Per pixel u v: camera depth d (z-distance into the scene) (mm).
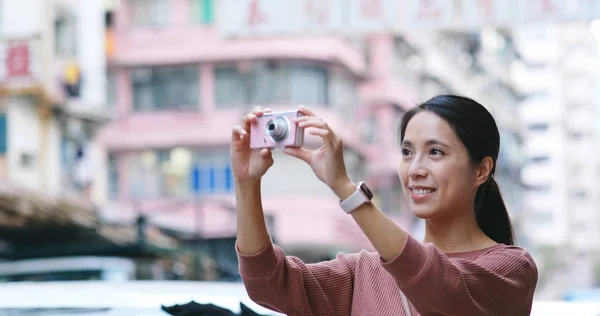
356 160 29328
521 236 45844
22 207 15633
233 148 2496
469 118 2479
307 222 27016
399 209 30469
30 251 16750
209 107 27172
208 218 25422
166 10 27391
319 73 27250
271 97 26938
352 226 29016
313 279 2588
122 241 16250
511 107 47469
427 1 7953
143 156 27359
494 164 2568
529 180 68312
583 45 72562
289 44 26797
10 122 18938
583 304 2982
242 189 2508
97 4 20641
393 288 2527
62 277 9172
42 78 18219
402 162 2547
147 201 26984
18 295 3043
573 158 72000
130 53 27344
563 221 67500
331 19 8070
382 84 29844
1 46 17734
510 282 2395
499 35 44156
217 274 15492
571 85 72438
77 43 20109
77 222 16156
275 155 27172
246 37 8219
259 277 2527
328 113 27141
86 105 20297
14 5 18641
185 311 2619
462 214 2568
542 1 7758
